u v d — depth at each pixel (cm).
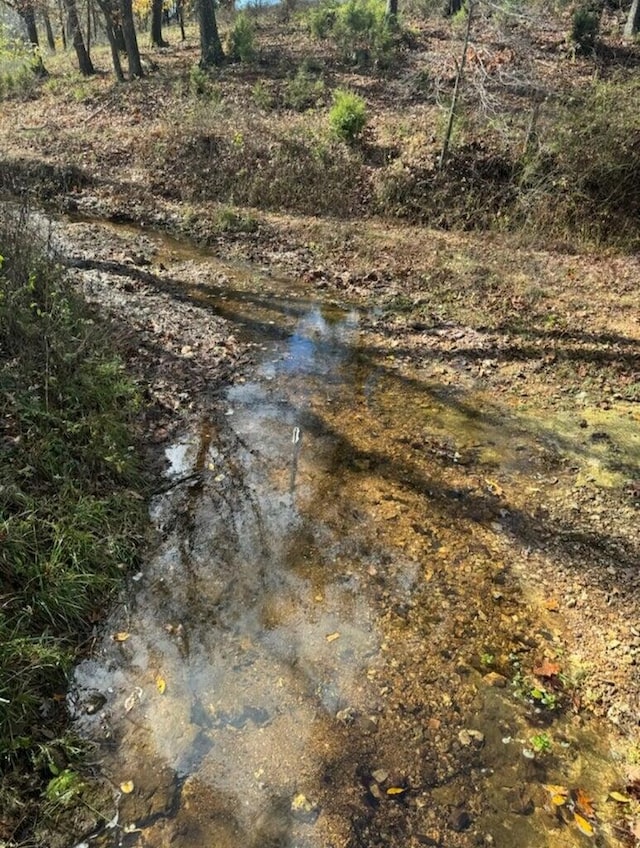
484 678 384
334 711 362
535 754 342
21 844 296
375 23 1788
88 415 537
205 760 334
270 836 303
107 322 720
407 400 669
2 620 362
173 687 371
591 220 1077
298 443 592
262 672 382
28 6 2030
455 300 883
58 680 369
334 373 715
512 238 1067
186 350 727
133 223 1152
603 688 378
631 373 710
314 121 1375
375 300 892
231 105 1497
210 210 1176
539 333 795
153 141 1352
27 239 686
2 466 442
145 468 541
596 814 315
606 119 1106
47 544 421
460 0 2028
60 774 321
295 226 1111
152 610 421
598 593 441
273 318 835
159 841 300
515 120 1232
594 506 521
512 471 564
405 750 343
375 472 559
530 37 1650
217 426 609
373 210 1159
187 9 2656
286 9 2377
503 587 448
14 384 511
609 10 1908
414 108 1409
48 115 1653
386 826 308
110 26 1780
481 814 314
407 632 413
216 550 470
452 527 500
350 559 468
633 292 898
